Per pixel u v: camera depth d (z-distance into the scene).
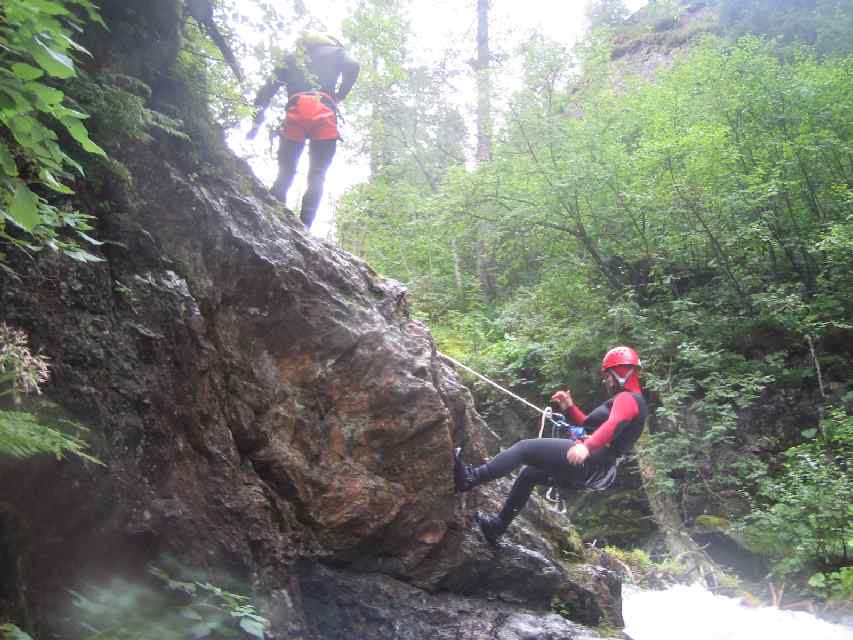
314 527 3.79
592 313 11.97
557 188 11.51
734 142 11.83
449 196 12.93
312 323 3.92
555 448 4.41
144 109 3.23
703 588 8.06
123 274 3.10
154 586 2.85
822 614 7.35
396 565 4.11
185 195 3.48
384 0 5.92
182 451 3.16
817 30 15.30
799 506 8.13
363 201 13.81
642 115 12.31
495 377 11.31
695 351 10.17
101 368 2.82
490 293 14.19
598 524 10.30
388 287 4.74
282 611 3.40
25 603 2.26
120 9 3.43
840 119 11.40
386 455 4.07
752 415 10.39
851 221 10.41
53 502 2.47
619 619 5.11
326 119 5.12
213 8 4.02
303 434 3.80
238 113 4.14
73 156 2.96
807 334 10.30
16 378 2.04
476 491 4.82
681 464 9.59
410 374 4.19
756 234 10.88
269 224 3.96
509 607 4.52
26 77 1.60
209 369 3.38
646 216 11.75
